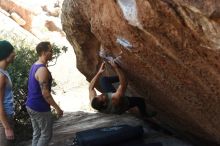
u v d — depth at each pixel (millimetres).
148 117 6320
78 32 6391
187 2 2889
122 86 5070
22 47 8594
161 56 3934
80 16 6059
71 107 10102
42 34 15023
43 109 5336
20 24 15586
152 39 3732
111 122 7422
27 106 5418
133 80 5355
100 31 4688
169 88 4605
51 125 5480
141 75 4855
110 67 5590
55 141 6754
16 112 7484
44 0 16125
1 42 4465
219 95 3857
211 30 2955
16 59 7551
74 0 5727
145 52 4113
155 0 3225
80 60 7027
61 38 14961
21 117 7578
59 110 5371
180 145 6129
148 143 6070
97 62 6711
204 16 2879
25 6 15617
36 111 5324
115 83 5875
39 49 5352
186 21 3133
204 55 3361
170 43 3572
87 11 5023
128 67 4879
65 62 13211
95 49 6562
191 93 4301
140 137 6043
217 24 2857
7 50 4434
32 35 15133
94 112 8664
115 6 3857
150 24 3490
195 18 3006
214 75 3566
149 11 3371
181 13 3109
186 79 4035
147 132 6719
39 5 15836
